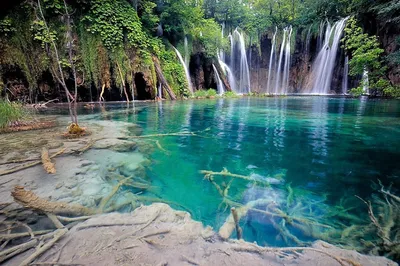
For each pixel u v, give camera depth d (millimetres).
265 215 2018
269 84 24500
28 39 10258
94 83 11680
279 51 23641
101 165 2926
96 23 11383
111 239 1464
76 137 4223
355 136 4859
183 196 2402
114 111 8523
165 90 14148
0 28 9656
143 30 13797
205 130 5480
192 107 10164
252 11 26594
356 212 2074
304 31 22094
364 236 1722
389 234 1708
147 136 4652
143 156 3514
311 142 4434
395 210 2074
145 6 13883
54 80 10906
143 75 12688
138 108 9539
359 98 14570
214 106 10695
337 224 1894
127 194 2326
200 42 18562
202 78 19062
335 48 18969
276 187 2602
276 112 8625
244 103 12406
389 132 5180
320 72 20750
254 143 4406
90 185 2336
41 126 5230
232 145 4254
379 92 14062
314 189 2539
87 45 11281
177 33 17156
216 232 1642
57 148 3469
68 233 1524
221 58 21547
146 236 1509
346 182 2711
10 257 1293
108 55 11742
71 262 1243
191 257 1320
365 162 3352
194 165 3287
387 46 13883
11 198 1962
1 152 3234
